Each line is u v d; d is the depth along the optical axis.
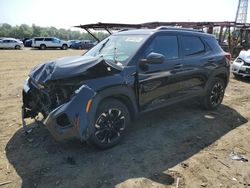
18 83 8.57
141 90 3.99
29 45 38.31
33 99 3.94
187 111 5.64
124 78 3.71
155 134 4.38
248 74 9.21
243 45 18.23
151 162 3.49
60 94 3.34
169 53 4.50
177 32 4.76
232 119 5.28
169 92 4.53
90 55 4.57
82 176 3.13
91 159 3.50
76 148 3.78
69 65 3.42
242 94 7.51
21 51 28.31
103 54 4.39
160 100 4.39
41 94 3.64
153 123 4.87
